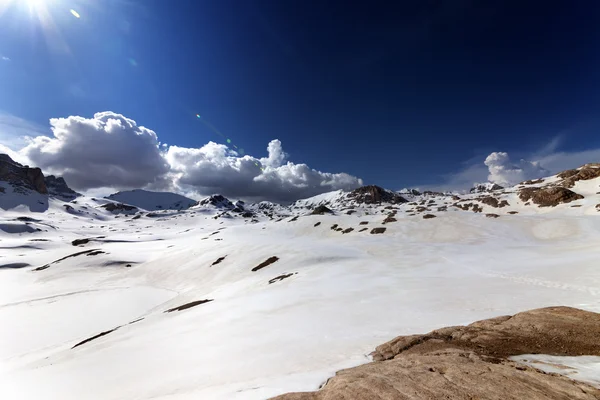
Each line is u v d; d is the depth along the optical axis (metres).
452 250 52.06
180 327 25.05
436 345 12.01
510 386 7.35
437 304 20.56
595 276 23.42
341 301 24.52
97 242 128.38
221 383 11.23
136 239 159.75
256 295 33.56
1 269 84.50
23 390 16.72
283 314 22.62
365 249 63.38
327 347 14.19
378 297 24.47
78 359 21.42
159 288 61.16
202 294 50.16
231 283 53.44
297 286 34.88
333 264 49.31
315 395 8.19
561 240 57.06
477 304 19.66
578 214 82.25
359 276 36.94
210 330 21.47
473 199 136.62
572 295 19.45
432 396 7.13
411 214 106.69
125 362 17.80
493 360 9.54
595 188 105.12
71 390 14.99
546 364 8.91
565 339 11.00
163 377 13.65
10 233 166.00
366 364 10.66
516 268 31.69
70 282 69.25
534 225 71.62
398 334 15.04
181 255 81.06
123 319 42.97
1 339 35.72
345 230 99.19
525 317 14.03
